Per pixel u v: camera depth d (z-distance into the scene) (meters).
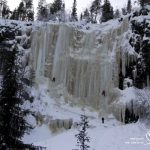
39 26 44.16
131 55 38.56
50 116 33.78
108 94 37.75
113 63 39.06
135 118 33.81
